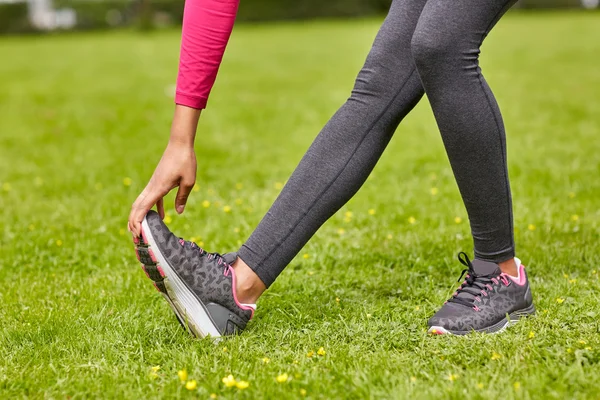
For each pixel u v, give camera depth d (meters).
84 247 3.11
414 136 5.59
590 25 19.36
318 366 1.80
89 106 7.95
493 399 1.58
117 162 5.03
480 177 1.93
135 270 2.82
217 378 1.73
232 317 2.00
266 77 10.47
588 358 1.78
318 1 29.30
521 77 9.15
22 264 2.98
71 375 1.82
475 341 1.91
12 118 7.21
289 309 2.28
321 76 10.41
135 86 9.80
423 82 1.87
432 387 1.65
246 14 28.94
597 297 2.21
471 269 2.10
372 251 2.93
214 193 4.09
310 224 1.99
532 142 5.12
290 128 6.28
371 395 1.62
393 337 1.99
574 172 4.18
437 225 3.30
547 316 2.07
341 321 2.12
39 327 2.17
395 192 3.95
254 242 2.00
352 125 1.97
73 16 30.69
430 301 2.34
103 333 2.13
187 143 1.92
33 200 4.05
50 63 14.16
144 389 1.73
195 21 1.86
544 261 2.67
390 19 1.98
